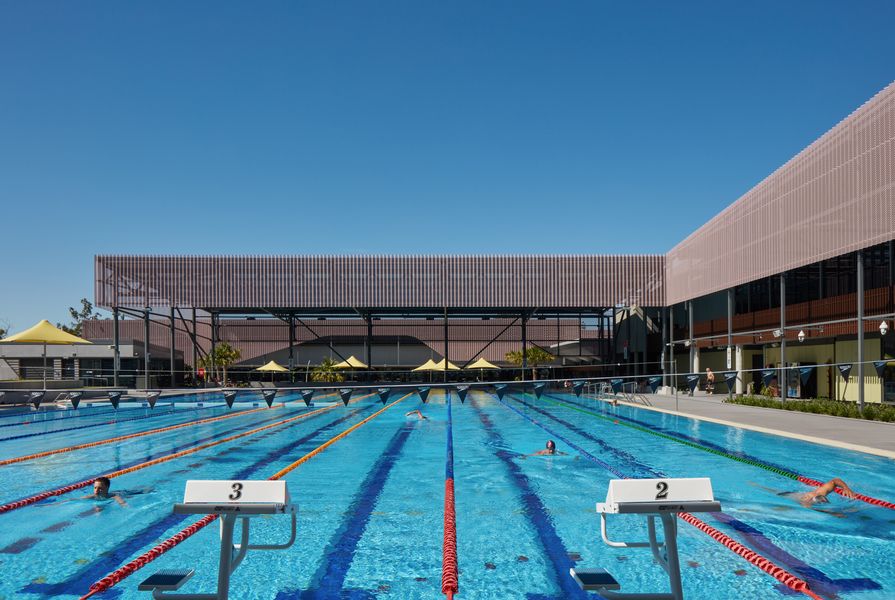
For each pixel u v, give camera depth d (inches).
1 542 227.6
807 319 773.3
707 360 1118.4
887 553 207.5
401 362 1510.8
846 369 481.7
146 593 177.8
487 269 1243.2
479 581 185.5
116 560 207.3
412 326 1489.9
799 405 648.4
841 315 707.4
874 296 653.3
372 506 277.6
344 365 1349.7
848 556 204.7
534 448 450.6
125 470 375.6
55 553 214.7
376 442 487.2
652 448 442.6
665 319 1210.0
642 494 128.7
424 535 232.4
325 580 187.3
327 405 887.7
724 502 277.3
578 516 258.8
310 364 1486.2
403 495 299.9
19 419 689.6
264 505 130.6
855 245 565.0
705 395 940.0
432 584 184.1
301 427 596.7
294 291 1233.4
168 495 306.7
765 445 435.5
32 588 182.2
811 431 470.3
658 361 1291.8
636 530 237.0
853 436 438.6
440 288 1240.8
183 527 246.5
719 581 183.2
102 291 1176.2
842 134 586.9
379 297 1237.1
